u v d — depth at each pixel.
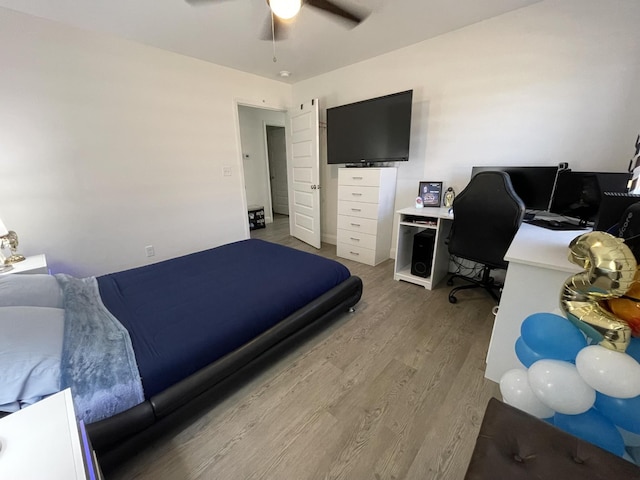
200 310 1.42
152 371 1.06
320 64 3.21
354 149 3.23
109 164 2.59
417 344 1.78
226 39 2.51
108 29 2.32
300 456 1.11
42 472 0.56
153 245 2.99
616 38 1.81
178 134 2.99
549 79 2.09
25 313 1.04
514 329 1.35
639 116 1.83
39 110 2.19
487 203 1.88
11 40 2.01
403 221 2.71
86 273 2.59
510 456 0.69
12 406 0.86
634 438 0.91
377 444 1.15
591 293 0.87
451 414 1.28
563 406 0.82
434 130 2.74
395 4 2.00
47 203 2.32
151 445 1.16
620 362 0.77
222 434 1.20
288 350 1.61
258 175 5.60
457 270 2.89
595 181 1.72
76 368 0.96
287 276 1.81
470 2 2.00
